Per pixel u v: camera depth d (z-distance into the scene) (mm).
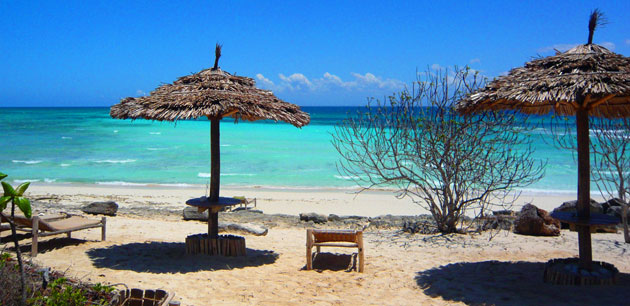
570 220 5609
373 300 5430
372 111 9992
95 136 41156
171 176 20844
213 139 7121
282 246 8234
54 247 7410
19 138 38625
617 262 7105
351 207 14586
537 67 5730
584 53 5512
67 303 3936
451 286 5902
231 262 6855
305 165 24141
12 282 4000
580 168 5688
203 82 7105
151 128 53531
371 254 7645
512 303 5234
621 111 6465
